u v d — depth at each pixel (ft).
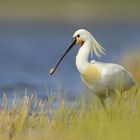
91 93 49.70
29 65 117.60
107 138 36.09
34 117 43.88
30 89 77.66
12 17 304.30
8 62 123.75
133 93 51.72
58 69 109.29
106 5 334.03
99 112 41.88
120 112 42.19
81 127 38.96
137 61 82.74
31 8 320.50
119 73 46.37
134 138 35.37
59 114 43.96
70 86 79.87
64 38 203.41
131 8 330.34
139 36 202.69
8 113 44.93
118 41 180.24
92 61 47.03
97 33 225.76
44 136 37.73
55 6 326.24
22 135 39.60
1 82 87.86
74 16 312.91
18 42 181.88
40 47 162.50
